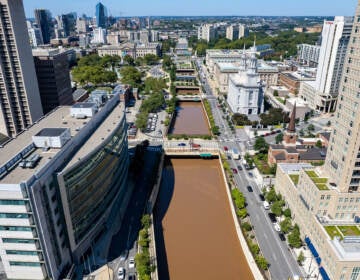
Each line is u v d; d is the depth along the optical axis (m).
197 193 171.25
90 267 112.88
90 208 118.75
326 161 134.88
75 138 120.69
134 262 113.94
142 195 159.75
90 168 115.25
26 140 121.12
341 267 98.81
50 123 138.88
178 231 138.88
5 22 184.62
